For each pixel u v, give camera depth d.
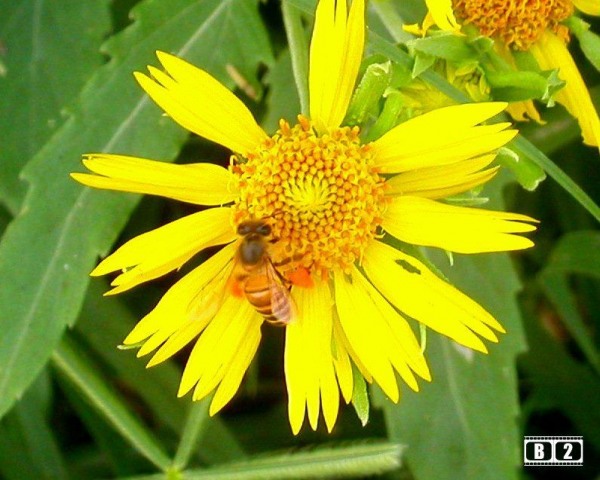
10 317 0.11
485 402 0.12
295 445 0.15
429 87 0.09
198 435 0.12
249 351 0.09
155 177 0.09
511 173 0.12
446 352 0.12
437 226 0.09
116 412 0.12
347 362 0.09
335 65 0.09
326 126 0.09
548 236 0.15
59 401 0.15
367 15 0.12
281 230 0.09
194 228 0.09
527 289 0.15
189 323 0.09
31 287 0.11
